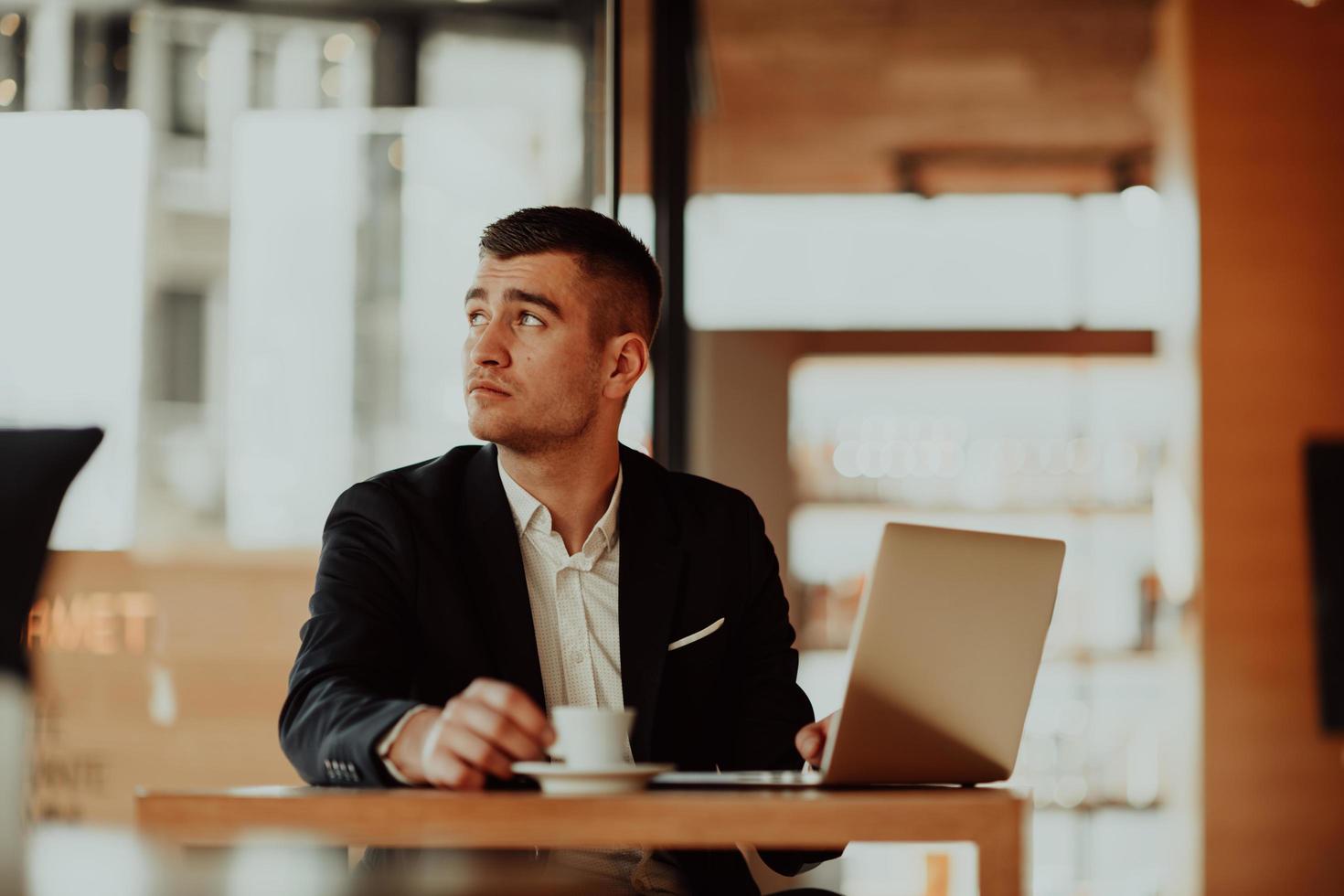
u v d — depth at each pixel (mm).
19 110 3805
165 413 3756
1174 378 4883
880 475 5566
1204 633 4539
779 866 1561
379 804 981
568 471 1702
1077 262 5543
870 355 5578
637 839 979
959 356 5562
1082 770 5156
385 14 3738
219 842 979
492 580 1617
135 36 3793
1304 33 4652
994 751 1254
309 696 1369
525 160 3686
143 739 3205
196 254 3801
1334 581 4492
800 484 5574
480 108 3707
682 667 1671
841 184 5586
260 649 3275
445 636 1564
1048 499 5457
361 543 1590
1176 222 4848
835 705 5438
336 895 765
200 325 3791
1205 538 4562
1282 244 4637
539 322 1681
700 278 5602
